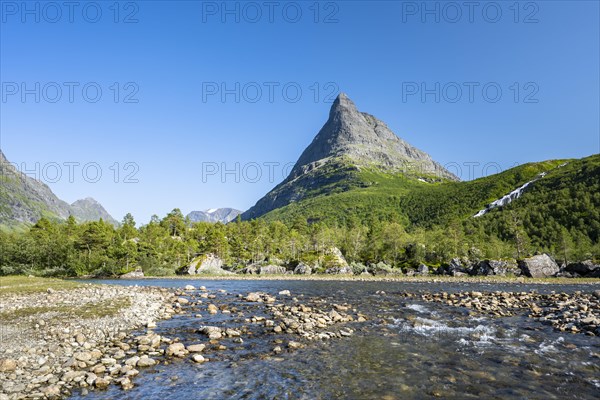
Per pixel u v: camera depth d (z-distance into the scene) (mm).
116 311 28094
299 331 23500
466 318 29188
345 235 164125
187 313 30625
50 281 48344
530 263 103938
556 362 17469
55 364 16109
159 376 15211
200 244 153125
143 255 120250
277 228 182375
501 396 13453
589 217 166375
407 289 60938
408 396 13430
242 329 24312
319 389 14039
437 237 148375
